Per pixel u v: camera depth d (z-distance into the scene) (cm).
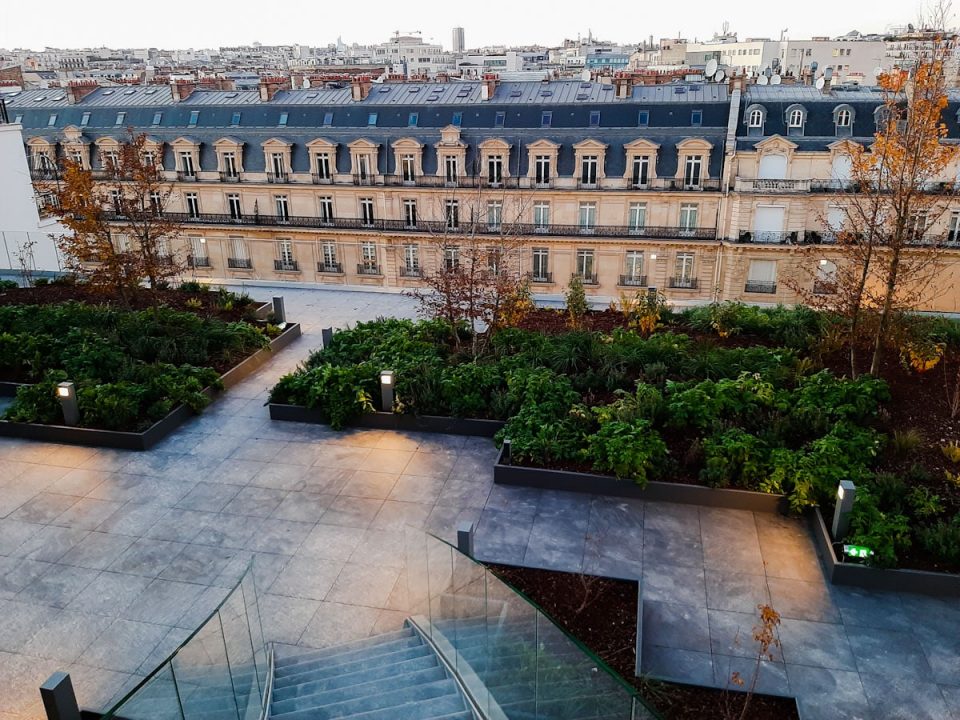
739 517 1407
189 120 4756
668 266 4241
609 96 4331
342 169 4531
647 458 1462
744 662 1073
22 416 1741
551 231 4316
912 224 1688
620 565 1283
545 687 780
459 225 4241
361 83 4597
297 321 2642
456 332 2088
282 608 1211
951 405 1639
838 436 1493
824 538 1292
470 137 4291
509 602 824
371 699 923
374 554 1338
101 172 4766
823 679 1045
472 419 1744
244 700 904
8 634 1160
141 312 2333
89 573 1294
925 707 1002
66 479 1583
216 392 1970
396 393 1797
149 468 1625
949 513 1301
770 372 1756
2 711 1022
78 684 1066
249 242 4803
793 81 4884
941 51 1712
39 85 8875
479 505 1470
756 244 3988
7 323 2259
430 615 1091
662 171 4100
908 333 1747
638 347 1945
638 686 991
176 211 4834
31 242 3200
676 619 1157
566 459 1545
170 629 1167
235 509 1474
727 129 3994
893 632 1132
